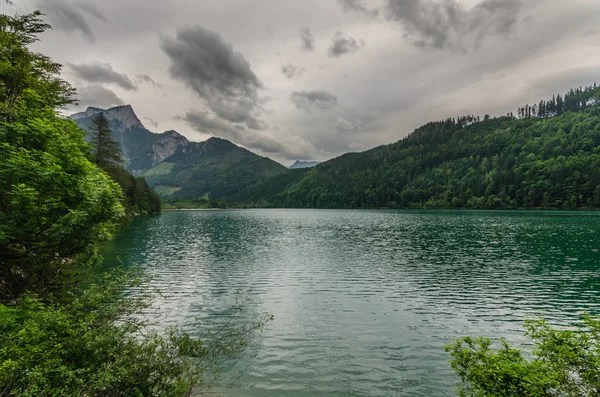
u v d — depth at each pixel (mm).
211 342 15531
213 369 13109
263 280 28281
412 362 14078
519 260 36562
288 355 14578
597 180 126062
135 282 12195
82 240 13688
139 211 112125
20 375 6836
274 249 45969
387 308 21234
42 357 7203
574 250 42312
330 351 15039
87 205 13281
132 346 9094
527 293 24391
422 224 85250
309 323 18516
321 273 30938
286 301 22594
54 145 13570
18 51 18125
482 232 63688
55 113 16516
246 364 13688
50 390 6672
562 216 101000
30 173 11492
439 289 25516
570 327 18203
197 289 25328
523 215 109625
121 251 41438
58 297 14773
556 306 21609
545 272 30859
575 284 26750
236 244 51219
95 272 28625
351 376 12891
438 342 16188
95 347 8359
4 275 12953
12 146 11625
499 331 17609
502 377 7738
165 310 20391
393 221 98812
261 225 90438
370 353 14898
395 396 11570
